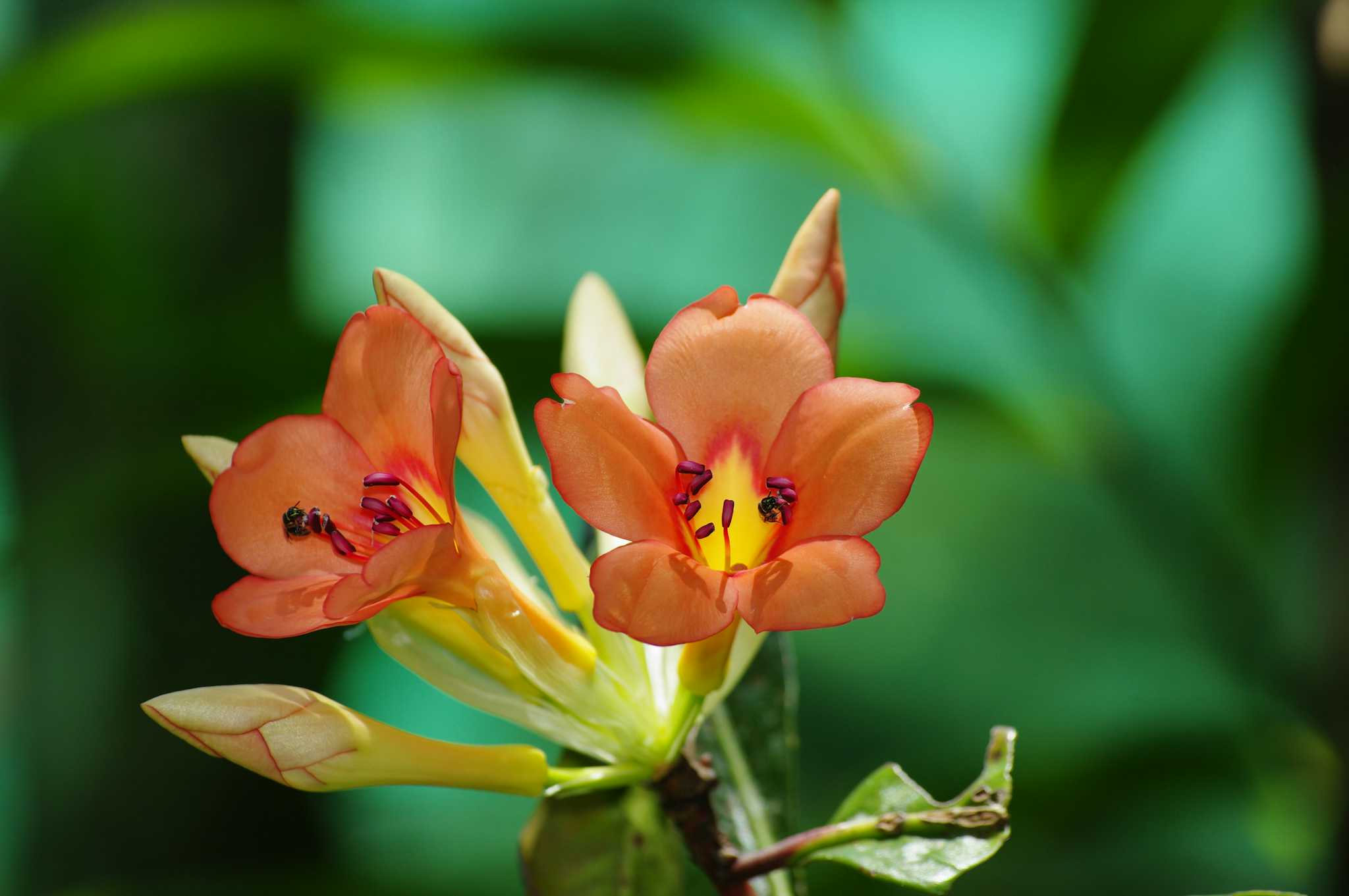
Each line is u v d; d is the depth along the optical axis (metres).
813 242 0.78
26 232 1.18
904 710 2.46
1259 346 1.12
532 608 0.77
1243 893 0.76
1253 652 1.08
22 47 1.26
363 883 1.12
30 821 1.20
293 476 0.76
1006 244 1.11
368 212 3.02
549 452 0.75
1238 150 2.79
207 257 1.20
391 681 2.04
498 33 1.03
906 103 1.12
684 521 0.75
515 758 0.77
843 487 0.75
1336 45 1.02
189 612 1.16
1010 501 2.78
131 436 1.16
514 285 3.07
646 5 1.07
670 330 0.76
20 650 1.20
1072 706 2.44
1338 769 1.02
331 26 1.00
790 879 0.81
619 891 0.80
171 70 1.02
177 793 1.16
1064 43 1.05
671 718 0.77
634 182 3.15
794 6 1.10
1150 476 1.12
